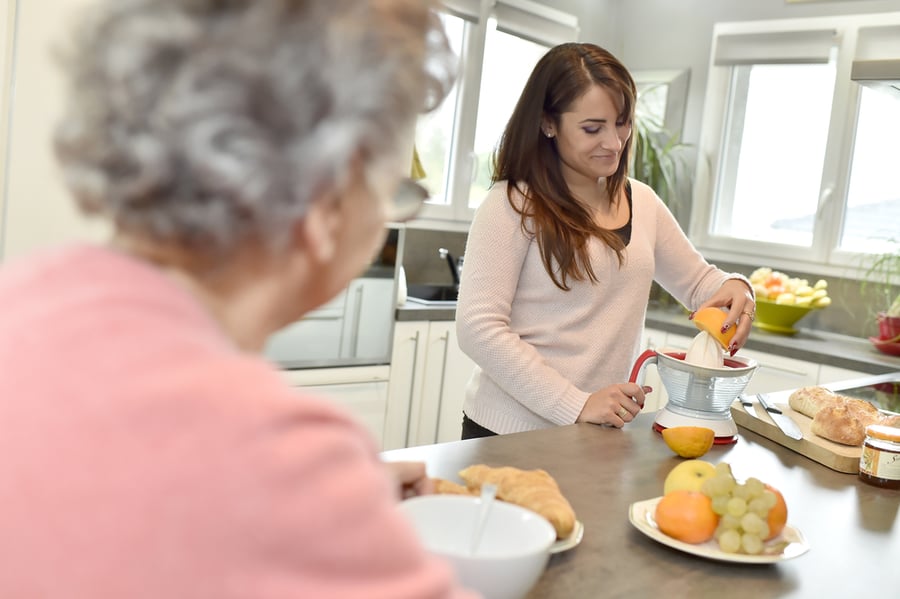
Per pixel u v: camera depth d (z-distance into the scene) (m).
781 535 1.17
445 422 3.59
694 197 4.33
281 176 0.47
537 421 1.84
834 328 3.91
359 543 0.46
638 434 1.69
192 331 0.48
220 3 0.47
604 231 1.83
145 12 0.46
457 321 1.84
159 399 0.44
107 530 0.42
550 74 1.80
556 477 1.38
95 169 0.47
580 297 1.85
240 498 0.43
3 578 0.43
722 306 1.87
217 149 0.46
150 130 0.46
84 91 0.48
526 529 0.90
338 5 0.50
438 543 0.92
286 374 3.06
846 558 1.16
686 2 4.40
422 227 4.08
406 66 0.52
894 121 3.78
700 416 1.68
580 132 1.79
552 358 1.86
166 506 0.43
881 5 3.73
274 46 0.47
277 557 0.44
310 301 0.57
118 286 0.49
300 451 0.45
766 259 4.15
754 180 4.23
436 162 4.12
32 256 0.55
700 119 4.34
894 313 3.46
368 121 0.50
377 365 3.32
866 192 3.88
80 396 0.44
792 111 4.09
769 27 4.07
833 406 1.70
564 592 0.97
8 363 0.46
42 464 0.43
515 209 1.81
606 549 1.11
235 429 0.44
